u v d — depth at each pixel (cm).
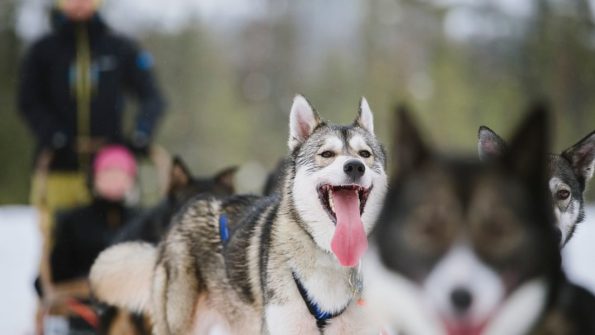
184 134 4053
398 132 284
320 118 536
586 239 1173
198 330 584
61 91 803
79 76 801
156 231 665
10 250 1259
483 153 469
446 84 3759
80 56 801
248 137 4138
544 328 283
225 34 4806
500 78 3791
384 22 4184
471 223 268
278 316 491
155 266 607
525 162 270
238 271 538
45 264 691
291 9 4603
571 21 3631
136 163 759
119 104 818
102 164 716
